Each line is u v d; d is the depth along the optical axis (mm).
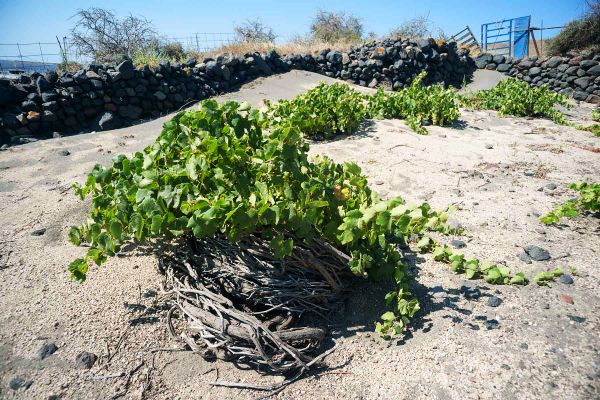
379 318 2514
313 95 6441
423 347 2264
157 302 2641
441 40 11781
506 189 4418
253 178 2502
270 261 2449
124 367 2207
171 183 2422
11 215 3869
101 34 12906
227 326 2205
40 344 2311
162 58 11219
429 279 2848
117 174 2842
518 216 3766
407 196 4262
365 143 5906
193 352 2330
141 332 2424
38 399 2014
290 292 2408
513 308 2502
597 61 10891
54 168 5238
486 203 4066
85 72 7770
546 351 2146
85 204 4051
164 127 2830
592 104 10820
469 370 2082
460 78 12383
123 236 2461
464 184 4562
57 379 2115
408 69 10961
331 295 2529
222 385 2127
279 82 10102
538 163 5266
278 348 2246
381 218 2201
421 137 6285
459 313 2496
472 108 8648
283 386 2113
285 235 2398
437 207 3986
